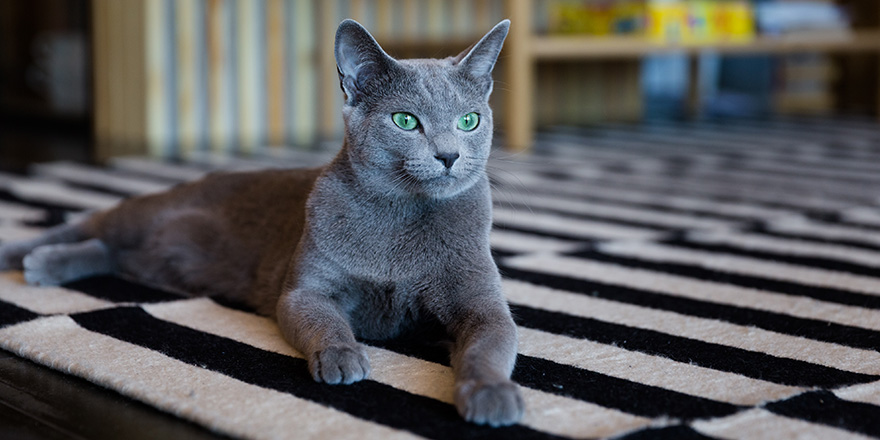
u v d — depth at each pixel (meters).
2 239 1.31
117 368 0.94
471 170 0.99
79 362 0.94
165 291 1.15
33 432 0.86
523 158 2.09
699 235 1.37
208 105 2.46
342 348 0.93
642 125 2.79
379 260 0.99
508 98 2.19
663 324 1.05
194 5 2.40
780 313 1.08
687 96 3.10
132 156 2.10
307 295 0.99
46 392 0.91
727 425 0.85
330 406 0.88
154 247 1.17
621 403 0.89
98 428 0.86
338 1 2.57
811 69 3.35
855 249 1.30
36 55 2.79
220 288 1.13
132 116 2.44
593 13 2.43
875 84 3.29
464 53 1.04
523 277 1.19
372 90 0.99
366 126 0.99
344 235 0.99
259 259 1.10
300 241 1.02
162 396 0.89
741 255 1.28
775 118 2.93
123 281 1.17
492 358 0.90
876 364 0.96
